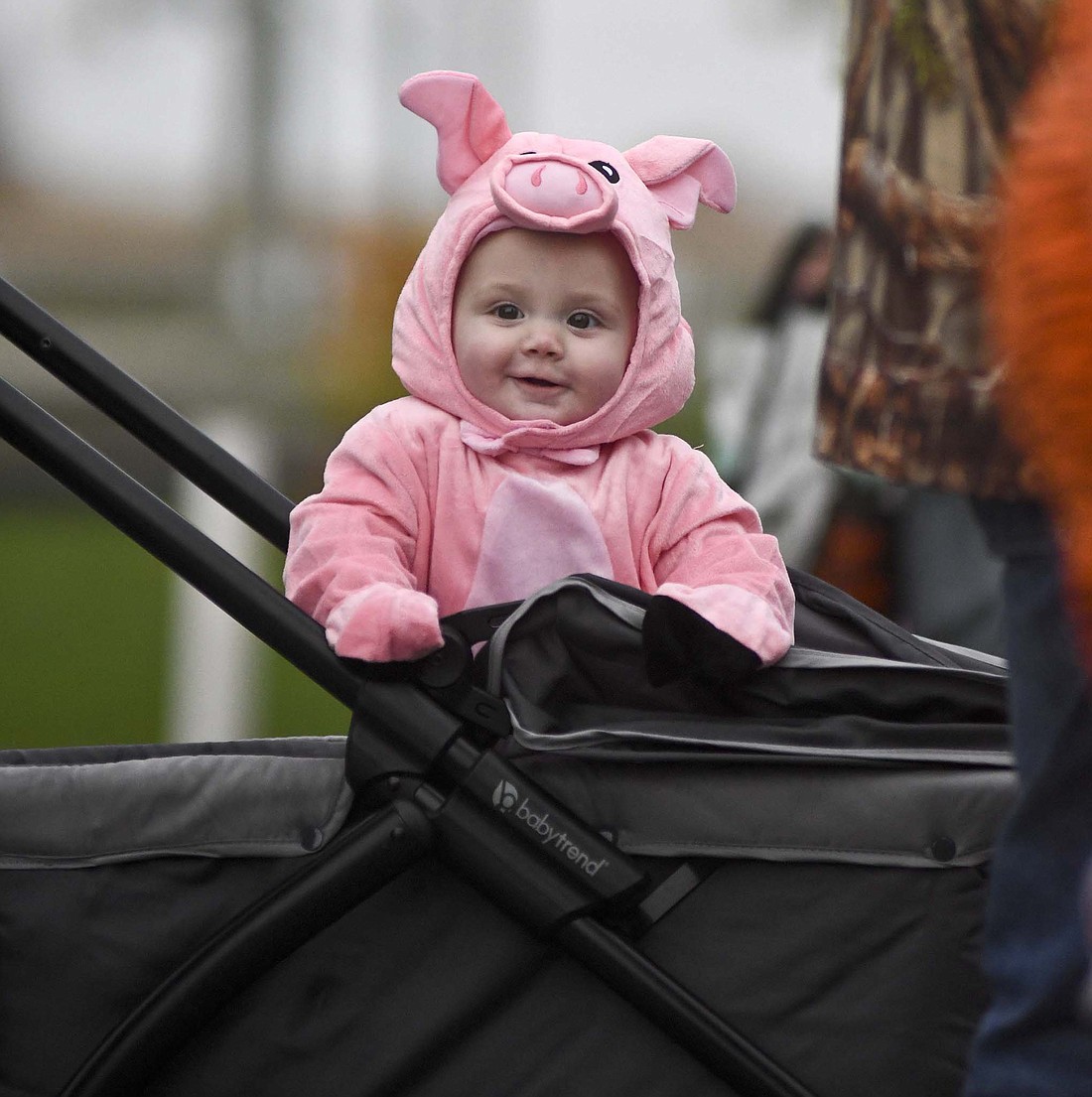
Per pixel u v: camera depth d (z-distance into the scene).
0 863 5.87
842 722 5.77
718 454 13.14
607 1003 5.77
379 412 6.79
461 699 5.74
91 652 24.11
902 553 11.59
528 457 6.74
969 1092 4.77
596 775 5.80
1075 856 4.60
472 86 6.88
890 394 4.86
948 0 4.75
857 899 5.74
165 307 63.06
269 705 20.78
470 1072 5.79
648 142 7.22
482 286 6.67
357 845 5.64
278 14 56.34
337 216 54.25
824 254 12.59
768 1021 5.73
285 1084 5.79
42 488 40.25
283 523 6.63
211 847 5.81
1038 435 4.11
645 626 5.74
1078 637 4.29
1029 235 4.06
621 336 6.76
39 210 81.88
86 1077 5.65
